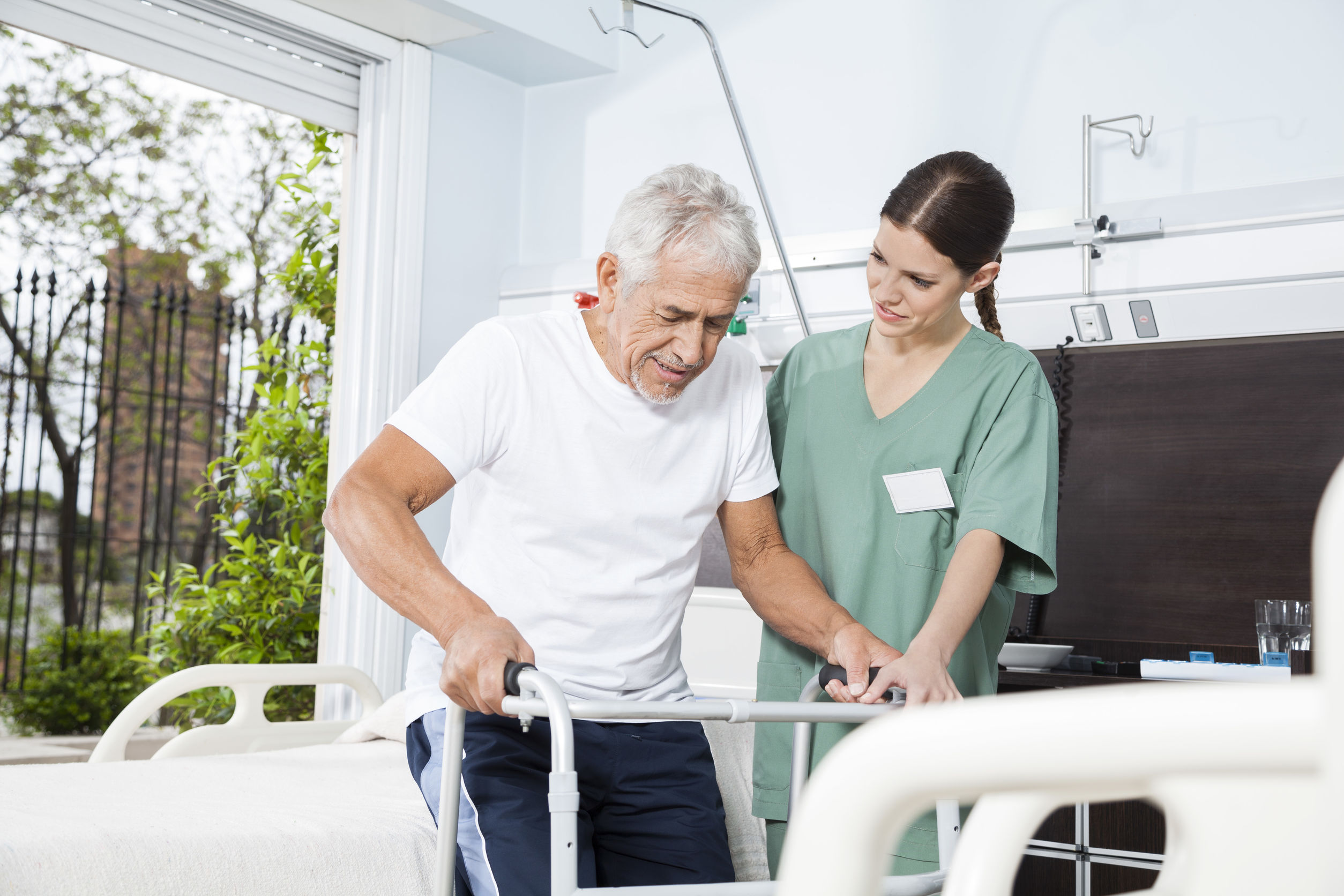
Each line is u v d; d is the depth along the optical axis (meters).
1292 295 2.48
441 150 3.50
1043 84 2.89
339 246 3.54
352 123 3.42
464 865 1.30
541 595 1.38
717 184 1.35
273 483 4.19
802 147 3.26
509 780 1.30
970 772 0.30
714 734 1.95
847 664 1.41
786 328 3.11
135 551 5.33
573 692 1.38
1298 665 1.98
